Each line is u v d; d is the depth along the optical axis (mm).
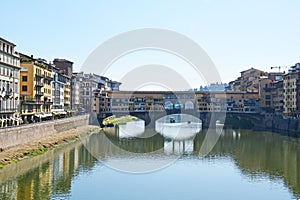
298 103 120562
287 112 132375
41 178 47938
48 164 56500
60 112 114812
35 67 93062
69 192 42312
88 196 41000
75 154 65625
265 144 85812
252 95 153125
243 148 78812
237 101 153000
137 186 45594
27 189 42875
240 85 194500
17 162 56125
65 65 140250
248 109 152625
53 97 112250
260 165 59938
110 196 41250
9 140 60281
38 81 95750
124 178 48938
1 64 74188
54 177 48656
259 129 128500
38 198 39719
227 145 83625
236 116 147250
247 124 151000
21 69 90750
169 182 47750
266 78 155125
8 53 77750
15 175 48906
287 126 119312
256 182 48812
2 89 75062
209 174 52781
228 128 132250
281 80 143125
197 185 46812
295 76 124938
